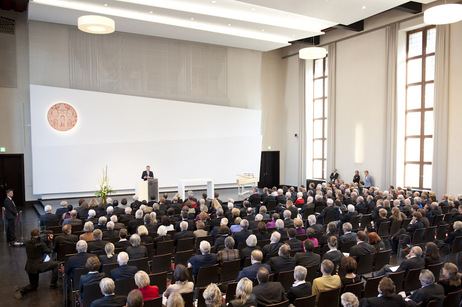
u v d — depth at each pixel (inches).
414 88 617.9
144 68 690.2
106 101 649.6
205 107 742.5
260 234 276.8
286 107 868.6
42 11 536.4
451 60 545.0
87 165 637.3
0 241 404.2
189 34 650.2
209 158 749.9
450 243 298.8
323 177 793.6
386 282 152.9
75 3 518.9
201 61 749.9
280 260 208.8
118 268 197.2
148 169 577.9
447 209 408.2
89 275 191.0
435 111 561.3
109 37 661.9
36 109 599.2
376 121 656.4
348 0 480.4
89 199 625.9
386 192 484.4
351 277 187.3
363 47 679.1
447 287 179.0
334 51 735.1
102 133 647.8
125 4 515.8
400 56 622.5
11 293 263.7
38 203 611.8
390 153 626.8
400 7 556.4
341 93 724.7
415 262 213.6
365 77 675.4
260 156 813.9
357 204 409.7
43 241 268.4
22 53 616.7
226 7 559.5
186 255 255.3
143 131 682.2
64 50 631.8
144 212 368.5
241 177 701.9
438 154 557.9
